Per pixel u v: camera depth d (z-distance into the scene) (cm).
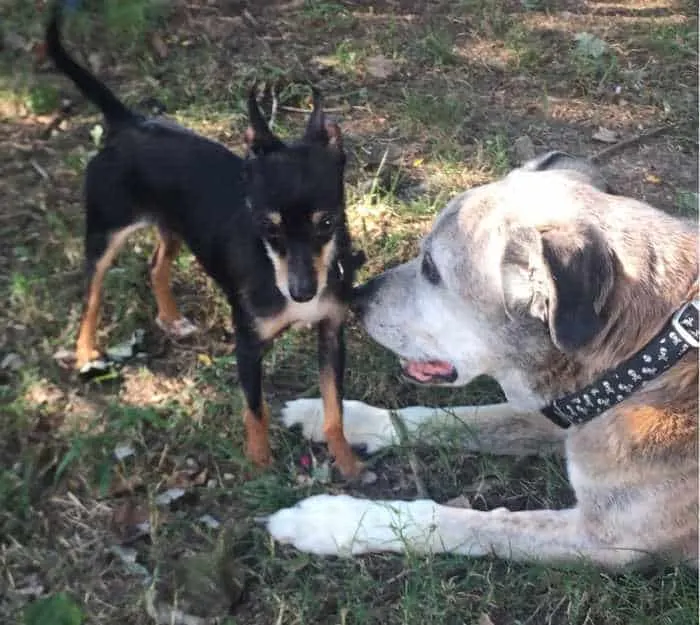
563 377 141
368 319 151
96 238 165
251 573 147
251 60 222
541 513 147
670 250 138
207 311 177
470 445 160
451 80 222
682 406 138
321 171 145
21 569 146
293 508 151
